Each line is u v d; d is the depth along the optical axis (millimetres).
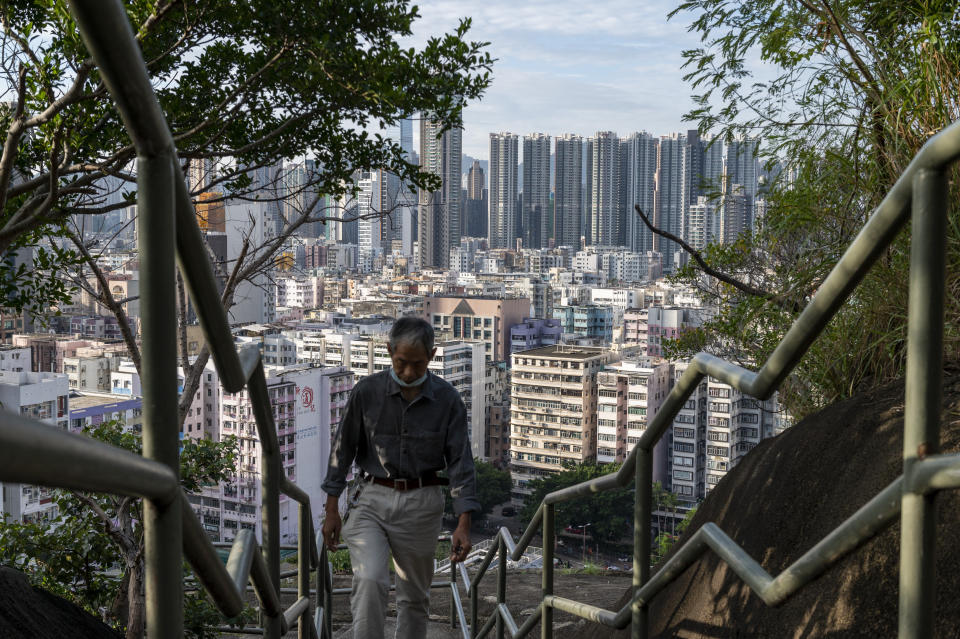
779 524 1996
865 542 1008
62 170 4680
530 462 111438
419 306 153250
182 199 932
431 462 3074
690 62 3859
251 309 112125
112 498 6449
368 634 2973
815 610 1661
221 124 6137
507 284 199375
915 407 881
